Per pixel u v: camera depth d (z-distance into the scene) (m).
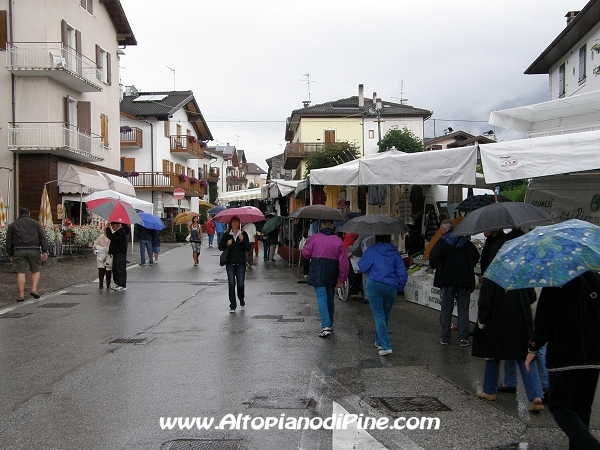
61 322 10.55
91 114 29.19
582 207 9.27
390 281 7.92
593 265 4.11
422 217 14.68
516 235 7.81
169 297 13.65
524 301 5.77
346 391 6.39
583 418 4.33
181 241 40.53
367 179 9.20
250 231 20.34
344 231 8.21
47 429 5.25
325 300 9.26
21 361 7.72
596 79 22.61
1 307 12.16
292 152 54.91
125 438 5.04
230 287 11.60
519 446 4.89
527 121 11.01
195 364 7.54
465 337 8.48
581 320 4.27
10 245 12.93
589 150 7.09
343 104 59.97
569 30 23.28
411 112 56.06
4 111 24.53
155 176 47.38
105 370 7.25
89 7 29.03
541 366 6.05
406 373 7.09
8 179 24.66
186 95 54.28
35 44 24.31
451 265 8.40
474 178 8.22
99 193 21.02
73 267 19.97
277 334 9.41
